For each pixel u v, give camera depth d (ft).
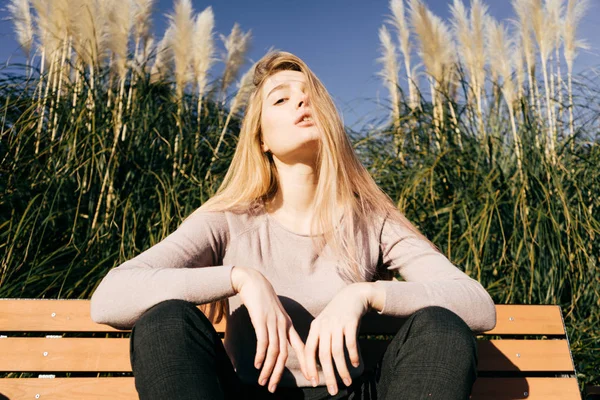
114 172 10.43
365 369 4.91
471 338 3.28
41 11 12.67
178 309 3.22
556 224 9.41
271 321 3.34
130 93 12.72
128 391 4.67
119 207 9.96
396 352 3.40
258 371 3.81
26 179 9.98
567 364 5.24
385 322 5.09
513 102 12.82
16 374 6.25
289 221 4.49
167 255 3.88
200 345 3.17
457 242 9.67
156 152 11.62
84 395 4.61
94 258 8.94
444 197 10.69
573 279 9.42
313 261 4.21
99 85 12.82
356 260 4.27
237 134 13.53
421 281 4.03
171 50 14.25
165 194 9.87
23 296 8.02
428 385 3.08
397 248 4.45
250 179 4.62
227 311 4.35
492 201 9.91
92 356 4.77
